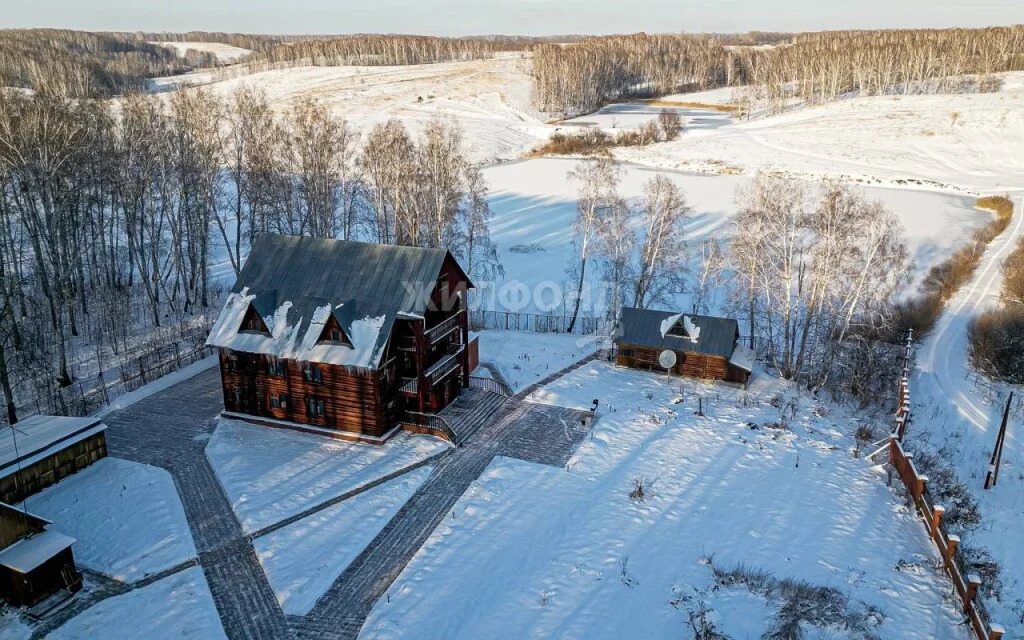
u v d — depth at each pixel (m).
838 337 47.38
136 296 58.25
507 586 25.97
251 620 24.58
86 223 53.22
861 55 168.88
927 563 27.45
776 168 114.44
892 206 89.19
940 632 23.70
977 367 47.94
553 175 109.31
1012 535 30.19
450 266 39.69
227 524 29.97
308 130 58.06
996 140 118.12
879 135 126.94
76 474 33.62
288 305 38.00
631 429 38.44
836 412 42.12
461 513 30.62
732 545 28.41
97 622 24.33
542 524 29.88
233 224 80.31
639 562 27.25
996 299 58.09
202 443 36.72
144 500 31.50
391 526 29.84
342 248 39.31
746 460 35.34
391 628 23.81
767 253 46.75
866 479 33.94
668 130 141.25
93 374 44.47
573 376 45.75
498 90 177.88
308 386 37.06
